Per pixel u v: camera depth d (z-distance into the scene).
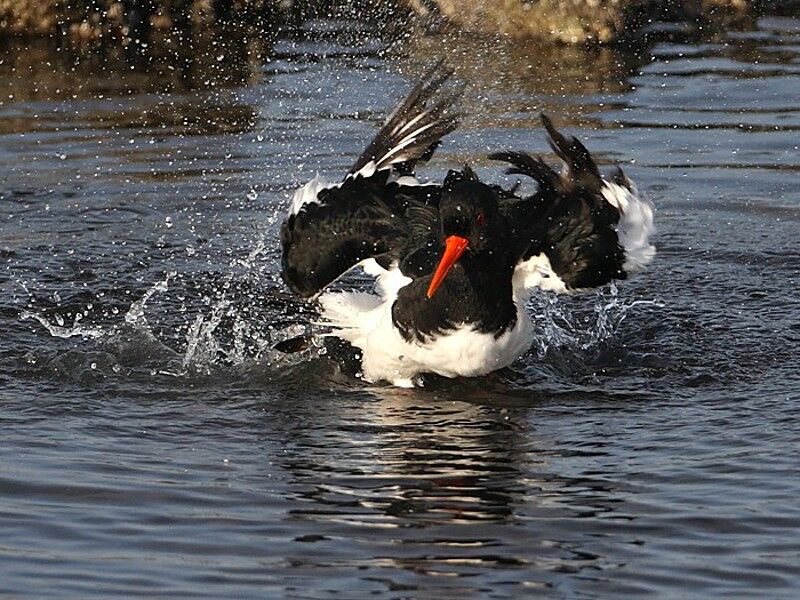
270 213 16.42
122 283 14.27
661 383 11.90
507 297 11.44
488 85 21.62
